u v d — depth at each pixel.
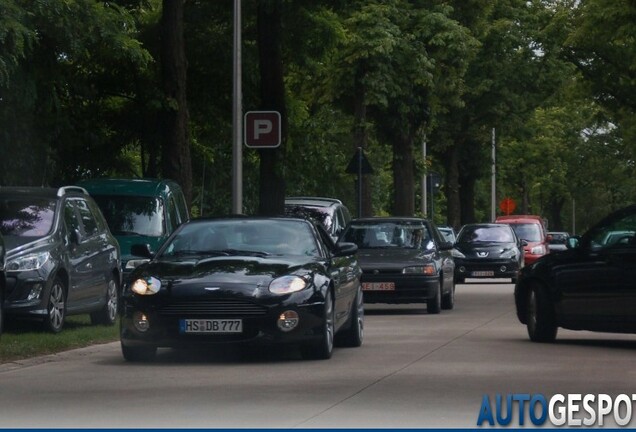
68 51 42.12
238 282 26.11
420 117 76.00
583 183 178.25
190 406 19.64
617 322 29.78
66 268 33.72
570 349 29.59
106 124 61.84
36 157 46.81
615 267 29.72
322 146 81.44
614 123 90.94
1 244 29.78
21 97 42.41
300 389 21.73
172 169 50.69
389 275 43.97
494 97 100.50
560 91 99.56
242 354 28.58
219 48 61.16
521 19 99.94
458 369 24.91
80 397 20.80
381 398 20.53
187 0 59.78
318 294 26.55
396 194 79.50
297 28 58.31
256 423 17.88
